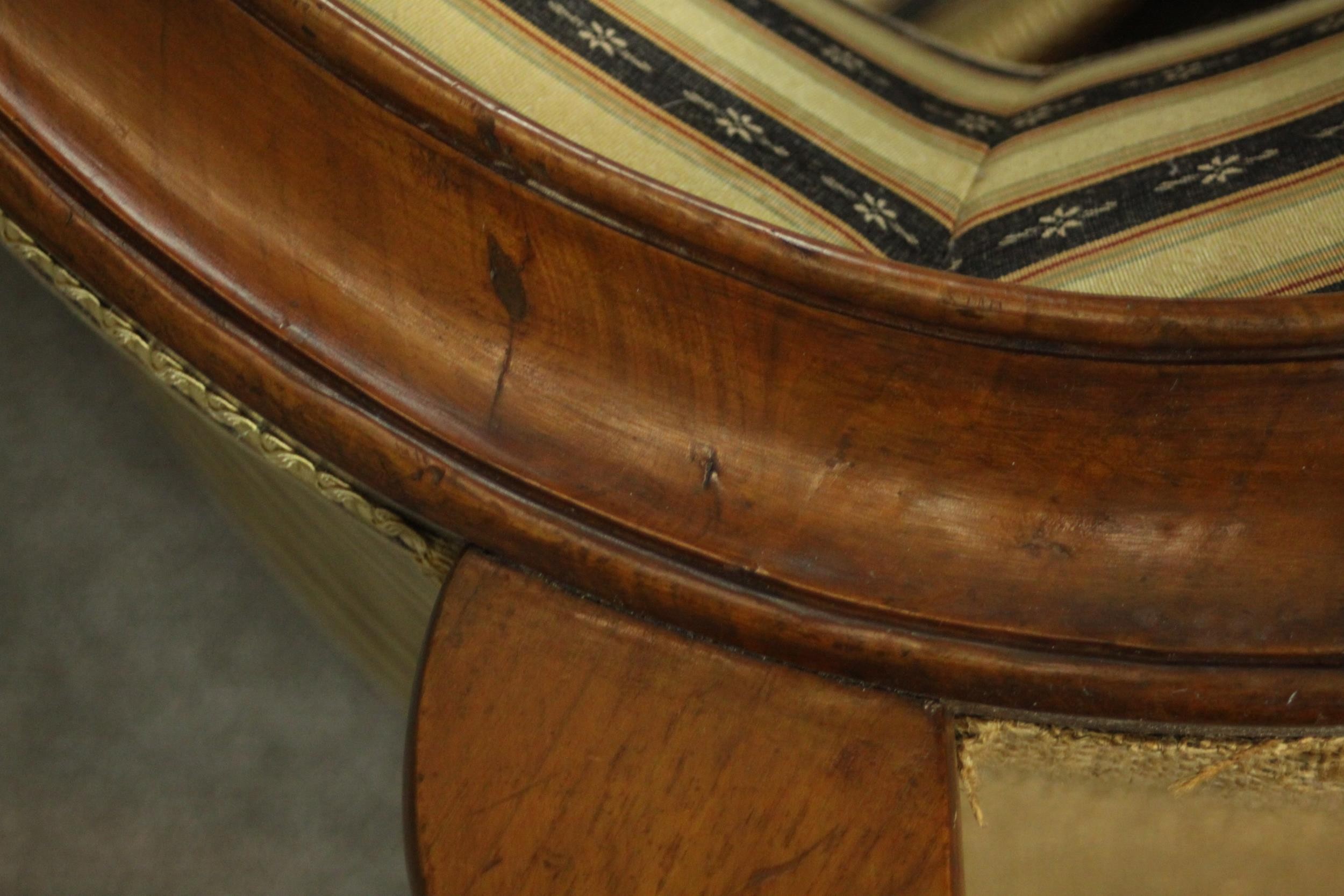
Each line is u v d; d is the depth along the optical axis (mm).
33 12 723
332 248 689
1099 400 627
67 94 718
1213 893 825
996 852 801
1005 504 660
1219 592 645
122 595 1473
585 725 658
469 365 683
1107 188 869
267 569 1479
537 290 668
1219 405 623
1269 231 837
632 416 678
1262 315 585
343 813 1423
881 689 671
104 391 1554
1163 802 746
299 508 907
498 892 626
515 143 606
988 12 976
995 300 592
